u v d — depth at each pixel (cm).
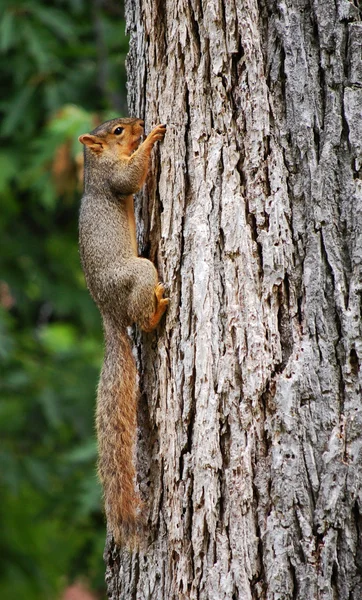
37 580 1745
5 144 1709
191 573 719
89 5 1733
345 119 716
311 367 693
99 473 807
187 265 754
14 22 1622
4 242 1822
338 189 711
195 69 758
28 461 1602
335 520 675
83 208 923
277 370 703
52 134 1449
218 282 727
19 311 1847
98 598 1803
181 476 736
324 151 714
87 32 1708
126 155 919
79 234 921
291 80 723
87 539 1648
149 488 778
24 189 1712
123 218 907
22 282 1828
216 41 743
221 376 713
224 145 739
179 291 762
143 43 821
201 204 745
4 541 1758
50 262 1878
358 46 722
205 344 724
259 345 705
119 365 826
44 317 2036
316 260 704
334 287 700
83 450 1441
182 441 737
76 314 1948
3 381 1636
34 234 1886
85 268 895
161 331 778
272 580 679
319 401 690
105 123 953
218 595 693
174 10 772
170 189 775
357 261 700
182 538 727
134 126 841
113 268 858
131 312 809
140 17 829
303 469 684
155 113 804
